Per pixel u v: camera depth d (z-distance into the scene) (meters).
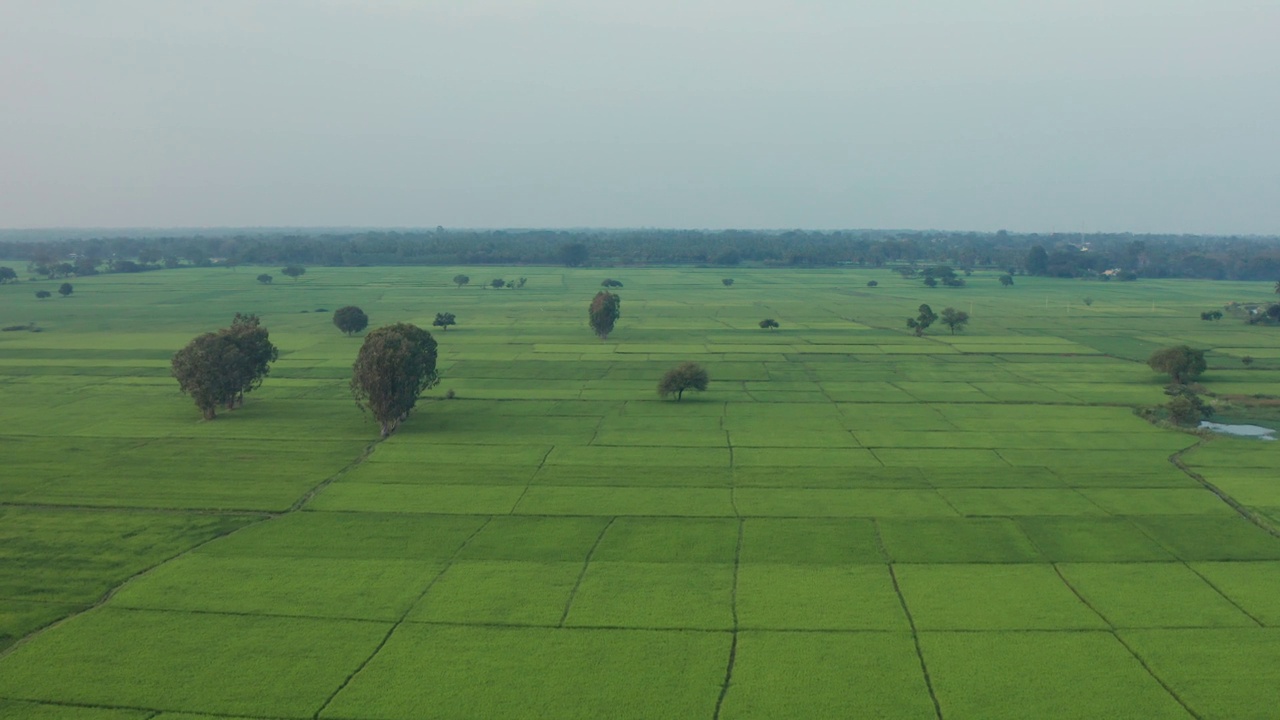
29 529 51.41
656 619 39.78
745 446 71.56
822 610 40.69
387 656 36.41
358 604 41.31
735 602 41.53
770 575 44.78
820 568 45.69
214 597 42.03
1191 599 41.69
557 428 78.06
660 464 65.94
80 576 44.53
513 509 55.41
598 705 32.81
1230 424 81.19
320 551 48.12
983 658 36.19
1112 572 45.03
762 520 53.22
